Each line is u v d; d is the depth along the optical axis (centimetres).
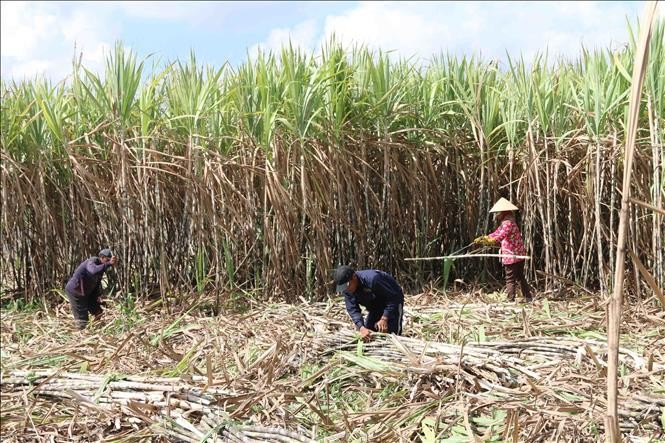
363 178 923
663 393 408
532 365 482
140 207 900
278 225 866
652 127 760
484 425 394
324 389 489
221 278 869
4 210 940
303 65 898
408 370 481
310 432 408
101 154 965
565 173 928
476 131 1008
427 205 970
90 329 773
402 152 988
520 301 857
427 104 1002
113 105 870
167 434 418
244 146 898
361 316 577
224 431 406
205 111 883
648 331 632
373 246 950
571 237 884
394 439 388
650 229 823
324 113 920
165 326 758
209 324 746
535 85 888
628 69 804
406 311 765
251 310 827
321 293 887
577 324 654
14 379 552
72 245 965
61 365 611
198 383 494
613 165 794
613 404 170
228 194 888
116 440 425
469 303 841
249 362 566
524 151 934
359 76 968
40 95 932
